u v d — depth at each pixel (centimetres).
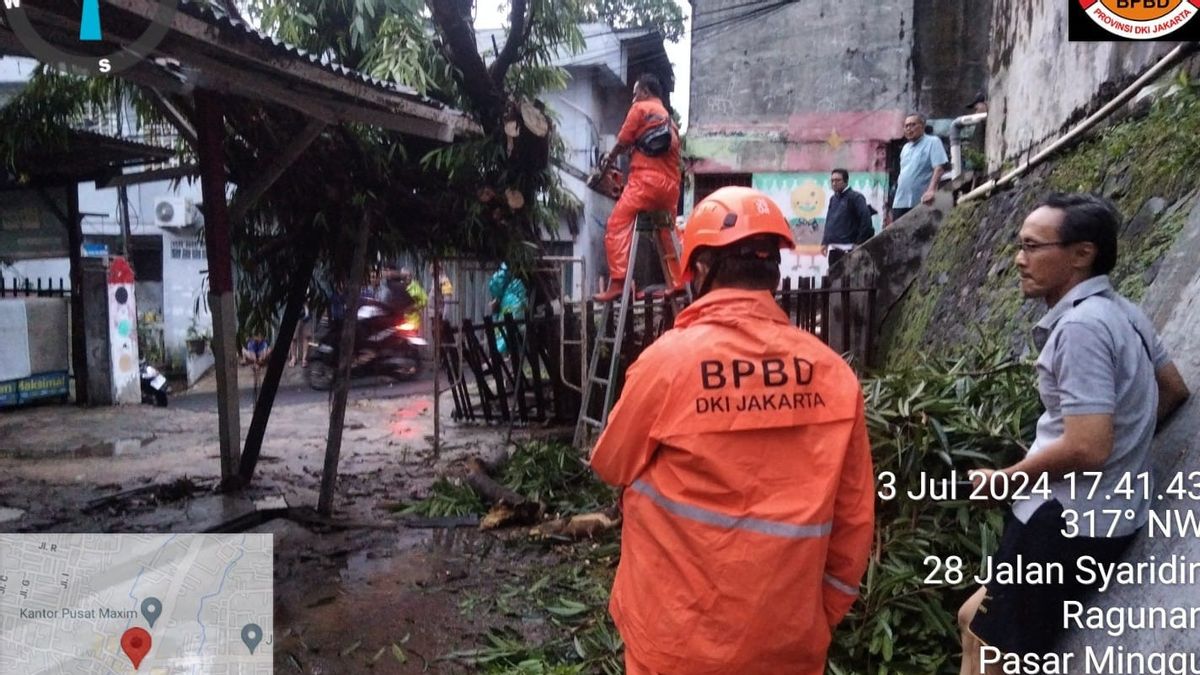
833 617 189
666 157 642
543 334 794
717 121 1555
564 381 742
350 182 629
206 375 1443
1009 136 710
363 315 1153
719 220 193
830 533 182
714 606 171
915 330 706
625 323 748
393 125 533
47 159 807
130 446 723
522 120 702
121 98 629
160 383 1017
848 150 1501
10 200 923
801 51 1510
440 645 364
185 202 1506
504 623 386
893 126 1480
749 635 170
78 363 945
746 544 171
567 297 1089
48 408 918
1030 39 654
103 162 855
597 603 400
